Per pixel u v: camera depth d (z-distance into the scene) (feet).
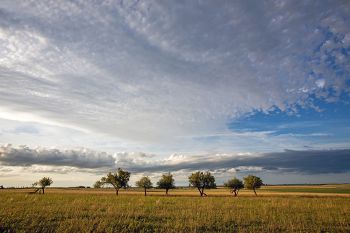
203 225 70.28
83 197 173.78
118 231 63.05
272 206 119.34
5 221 69.36
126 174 301.63
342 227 70.23
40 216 79.30
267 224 73.41
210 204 127.65
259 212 95.96
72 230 61.57
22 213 82.94
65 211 91.45
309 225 72.02
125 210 97.35
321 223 75.15
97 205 113.60
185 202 141.69
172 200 160.04
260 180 308.81
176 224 70.13
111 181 295.69
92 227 64.23
